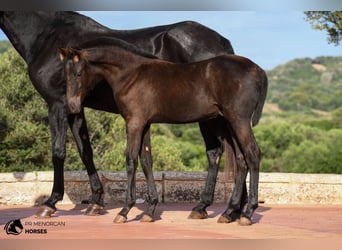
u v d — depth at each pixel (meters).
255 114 7.38
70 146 20.05
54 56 8.47
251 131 7.27
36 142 20.08
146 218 7.70
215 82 7.32
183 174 10.48
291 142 37.22
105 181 10.37
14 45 8.84
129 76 7.57
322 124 50.50
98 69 7.62
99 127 21.09
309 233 6.67
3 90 20.91
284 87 135.00
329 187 10.63
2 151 19.53
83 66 7.50
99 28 8.77
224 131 8.06
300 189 10.60
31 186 10.32
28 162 19.91
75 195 10.30
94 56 7.54
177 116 7.52
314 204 10.51
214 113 7.46
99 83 8.40
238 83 7.20
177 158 22.31
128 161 7.53
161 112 7.56
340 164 31.89
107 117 21.80
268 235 6.48
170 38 8.43
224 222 7.57
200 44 8.34
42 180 10.30
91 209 8.66
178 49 8.38
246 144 7.22
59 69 8.39
